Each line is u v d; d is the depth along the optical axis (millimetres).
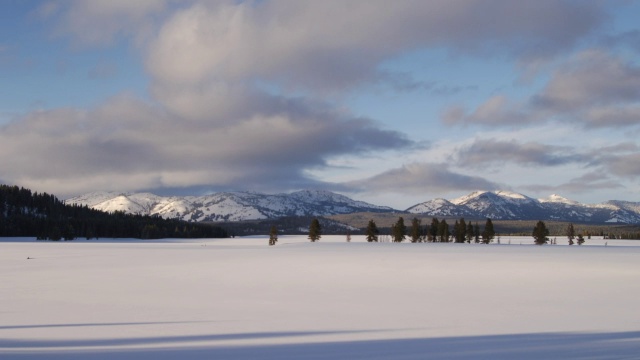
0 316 21484
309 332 17797
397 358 14016
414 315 21172
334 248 81750
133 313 22109
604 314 21266
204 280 35812
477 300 25328
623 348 15148
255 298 26516
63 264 54219
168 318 20797
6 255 74750
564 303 24234
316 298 26406
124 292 29375
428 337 16859
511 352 14664
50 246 117250
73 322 20000
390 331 17891
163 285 32906
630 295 26844
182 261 57500
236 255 68562
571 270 40719
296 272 41281
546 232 117250
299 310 22625
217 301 25516
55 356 14602
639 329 18125
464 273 38969
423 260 52281
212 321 20031
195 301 25594
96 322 19953
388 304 24203
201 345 15852
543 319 20125
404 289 29828
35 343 16328
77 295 28156
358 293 28219
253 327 18766
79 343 16281
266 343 16062
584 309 22516
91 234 188625
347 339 16594
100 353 14914
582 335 17078
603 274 37625
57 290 30531
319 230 137000
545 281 33406
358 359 13930
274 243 125688
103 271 44531
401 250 72438
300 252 71562
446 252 66500
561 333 17422
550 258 54000
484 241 132625
